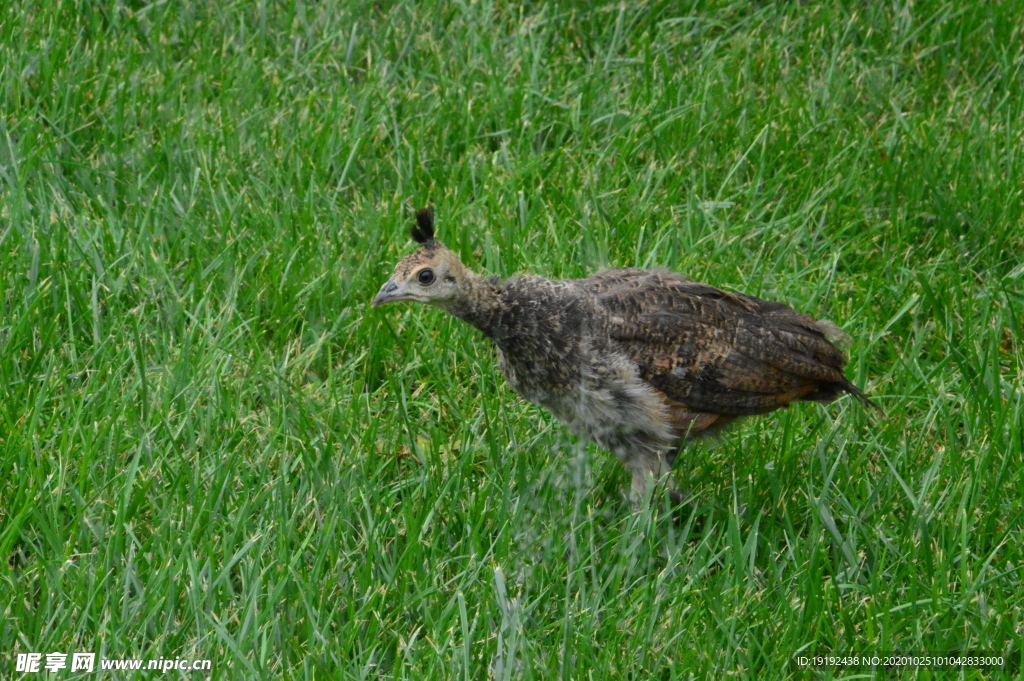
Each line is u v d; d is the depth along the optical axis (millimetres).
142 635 8320
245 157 12906
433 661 8289
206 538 8914
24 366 10492
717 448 10664
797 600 9023
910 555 9367
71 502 9250
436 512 9641
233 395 10391
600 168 13398
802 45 15070
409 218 12703
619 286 9711
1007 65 14672
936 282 12414
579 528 9438
